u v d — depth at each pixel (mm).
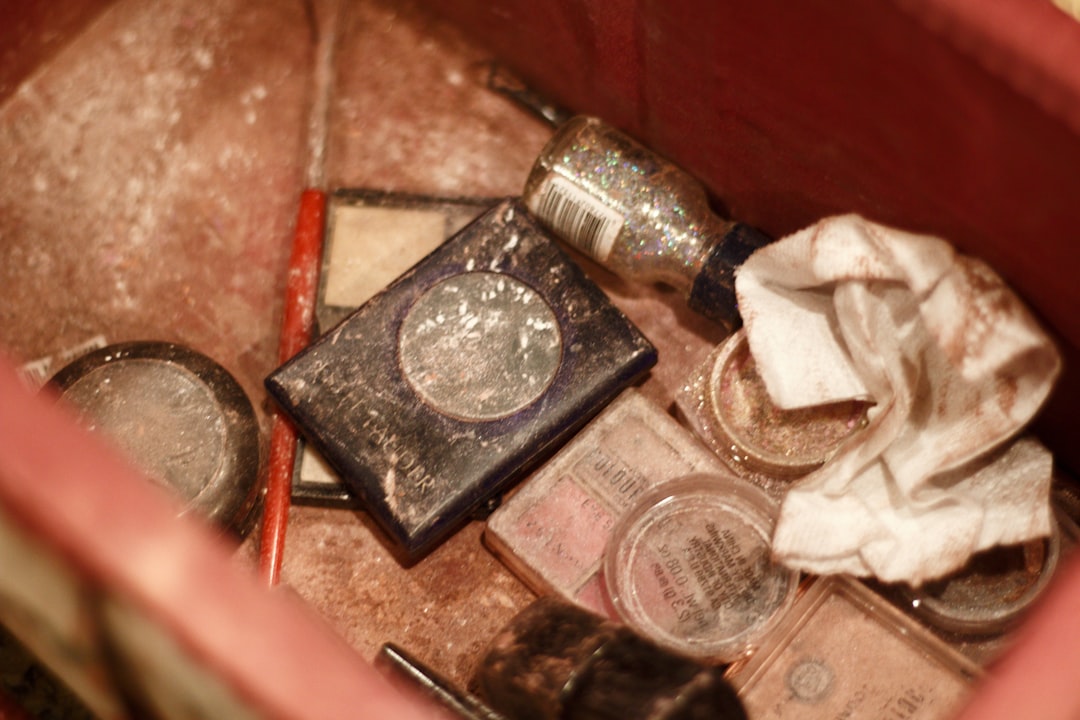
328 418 519
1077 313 459
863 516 486
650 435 520
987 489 487
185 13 592
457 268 532
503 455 517
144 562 403
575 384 522
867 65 452
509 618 531
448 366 524
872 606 493
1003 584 496
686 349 556
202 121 583
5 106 579
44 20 573
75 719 461
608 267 544
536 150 583
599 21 519
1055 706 397
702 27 485
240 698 398
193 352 534
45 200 574
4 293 565
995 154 443
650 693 426
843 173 492
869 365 491
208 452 520
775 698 489
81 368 526
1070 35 421
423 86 588
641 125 548
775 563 495
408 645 529
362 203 565
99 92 584
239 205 577
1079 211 436
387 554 537
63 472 408
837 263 484
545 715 441
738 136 513
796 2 453
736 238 521
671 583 497
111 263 569
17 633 440
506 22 562
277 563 525
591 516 513
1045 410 493
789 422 516
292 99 587
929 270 470
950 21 427
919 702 485
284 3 593
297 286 551
